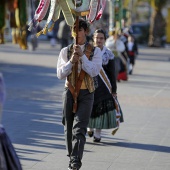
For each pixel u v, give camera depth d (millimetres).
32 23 15234
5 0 11070
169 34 95750
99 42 20328
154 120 25750
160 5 88562
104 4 16578
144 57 68062
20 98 31984
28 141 21125
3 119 25469
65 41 61812
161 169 17578
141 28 97875
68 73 16156
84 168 17578
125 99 32344
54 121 25297
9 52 69250
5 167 12414
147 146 20688
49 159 18531
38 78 43000
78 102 16406
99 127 20578
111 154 19438
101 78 20484
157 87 38781
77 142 16047
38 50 74000
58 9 16062
